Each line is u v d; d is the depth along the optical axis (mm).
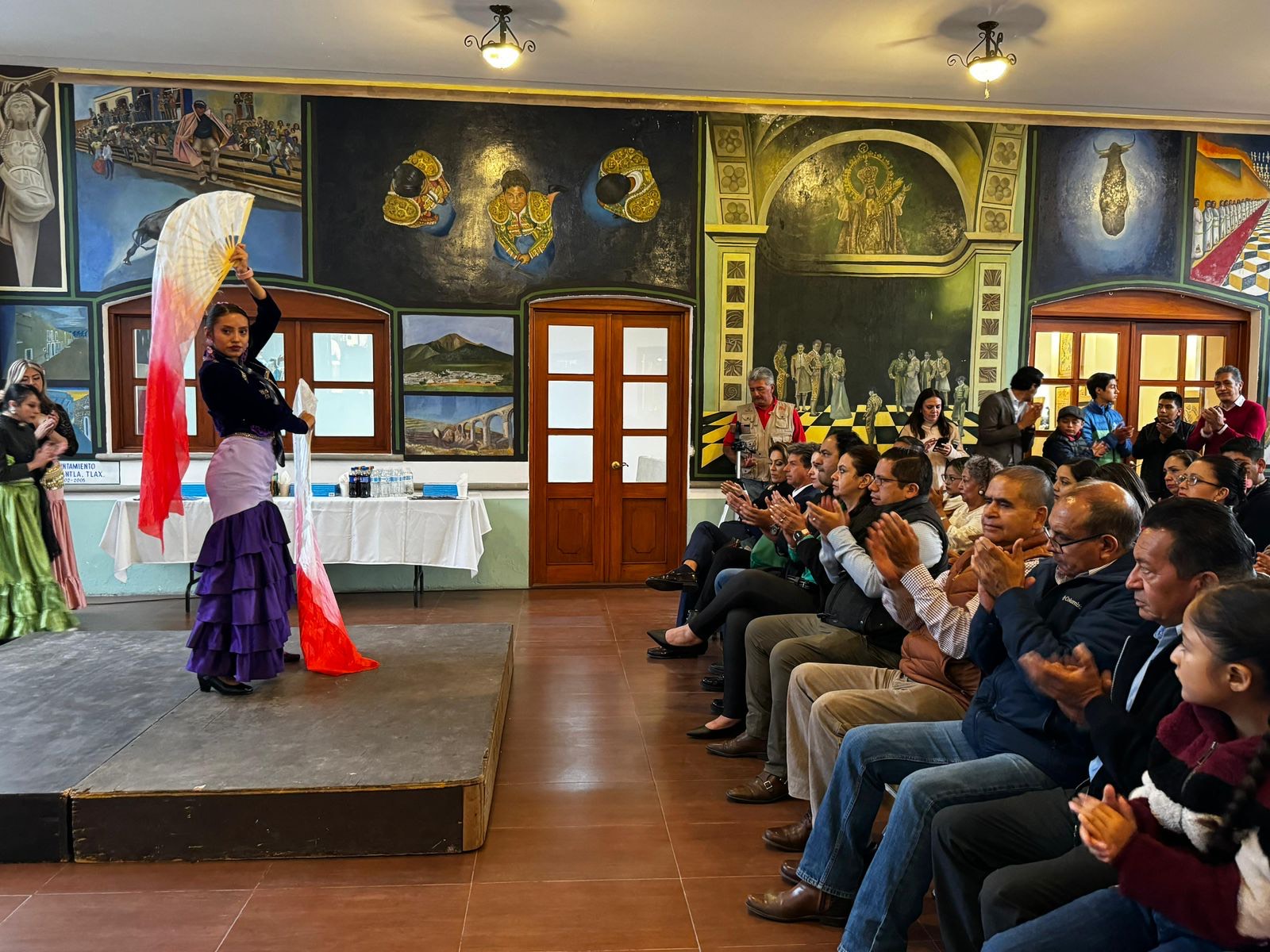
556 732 3602
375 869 2480
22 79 6008
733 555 4488
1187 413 7176
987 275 6812
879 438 6812
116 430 6273
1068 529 1968
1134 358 7105
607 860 2557
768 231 6652
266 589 3285
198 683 3457
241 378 3211
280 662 3348
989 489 2416
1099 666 1814
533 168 6453
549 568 6730
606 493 6754
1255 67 5902
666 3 5078
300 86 6215
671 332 6742
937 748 2135
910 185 6723
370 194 6332
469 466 6527
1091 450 6246
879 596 2850
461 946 2121
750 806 2930
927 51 5719
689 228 6602
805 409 6746
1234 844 1178
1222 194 6938
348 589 6473
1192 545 1548
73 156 6090
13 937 2131
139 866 2479
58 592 4895
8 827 2475
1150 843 1231
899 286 6766
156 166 6164
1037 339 7020
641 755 3361
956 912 1773
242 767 2646
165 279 3072
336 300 6379
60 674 3580
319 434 6477
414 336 6414
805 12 5180
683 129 6551
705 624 3658
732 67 5996
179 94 6152
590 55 5797
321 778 2570
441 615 5766
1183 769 1300
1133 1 5027
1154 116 6812
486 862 2531
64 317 6145
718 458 6711
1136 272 6918
